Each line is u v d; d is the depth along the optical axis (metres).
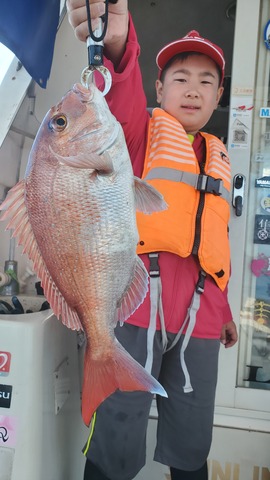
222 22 2.96
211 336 1.41
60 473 1.46
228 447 1.82
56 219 0.86
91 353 0.93
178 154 1.39
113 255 0.90
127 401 1.31
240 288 1.98
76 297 0.90
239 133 2.01
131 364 0.92
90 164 0.84
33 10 1.35
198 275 1.38
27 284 1.91
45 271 0.89
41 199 0.86
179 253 1.33
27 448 1.23
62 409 1.48
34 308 1.73
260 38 2.02
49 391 1.35
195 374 1.40
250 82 2.00
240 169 2.01
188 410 1.41
